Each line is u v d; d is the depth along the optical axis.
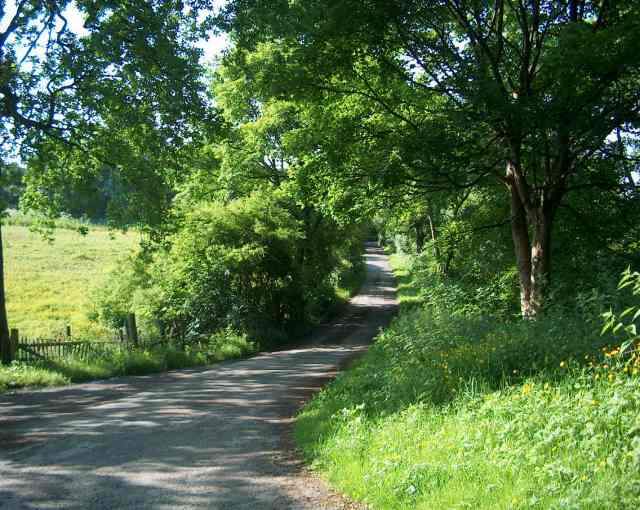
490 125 13.05
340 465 7.14
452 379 8.79
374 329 36.62
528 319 11.44
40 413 12.05
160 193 20.34
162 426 10.56
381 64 14.97
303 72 15.13
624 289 10.05
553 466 5.21
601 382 6.68
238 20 17.03
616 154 15.66
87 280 46.16
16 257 51.69
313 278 37.06
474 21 15.21
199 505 6.08
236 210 31.98
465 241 20.77
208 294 29.98
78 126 18.75
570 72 11.80
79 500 6.29
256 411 12.28
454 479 5.66
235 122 31.81
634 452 4.82
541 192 15.09
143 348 23.25
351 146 15.88
